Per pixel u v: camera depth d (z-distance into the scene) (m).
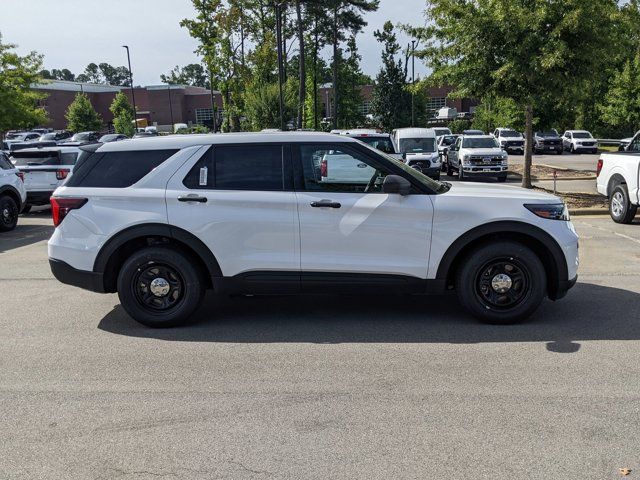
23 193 13.09
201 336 5.64
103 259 5.77
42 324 6.09
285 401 4.18
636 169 11.16
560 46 13.21
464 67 14.80
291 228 5.64
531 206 5.62
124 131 62.53
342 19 45.22
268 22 40.38
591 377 4.49
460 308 6.40
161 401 4.22
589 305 6.39
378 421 3.85
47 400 4.27
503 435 3.64
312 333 5.66
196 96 82.62
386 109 49.75
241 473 3.29
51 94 78.31
